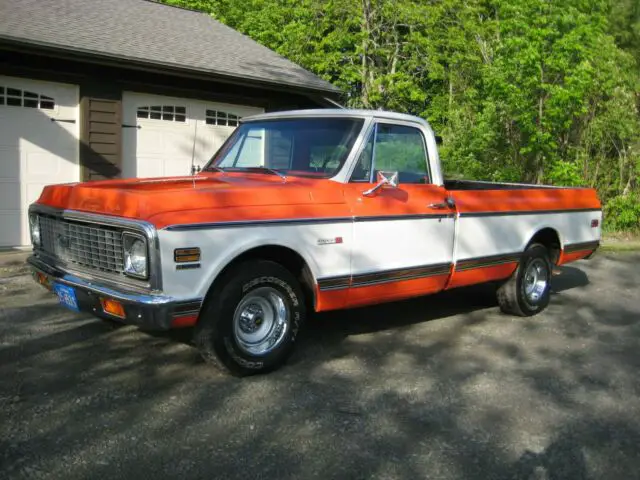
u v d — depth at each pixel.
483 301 7.25
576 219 7.07
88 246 4.30
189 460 3.27
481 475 3.25
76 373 4.45
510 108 13.34
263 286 4.38
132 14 12.16
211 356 4.26
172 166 10.95
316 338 5.52
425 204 5.32
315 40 21.64
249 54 12.50
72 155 9.77
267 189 4.42
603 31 15.89
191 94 10.94
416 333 5.81
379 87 20.45
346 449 3.46
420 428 3.77
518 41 12.55
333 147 5.07
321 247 4.61
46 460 3.21
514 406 4.17
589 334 6.02
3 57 8.86
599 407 4.21
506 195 6.18
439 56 21.03
